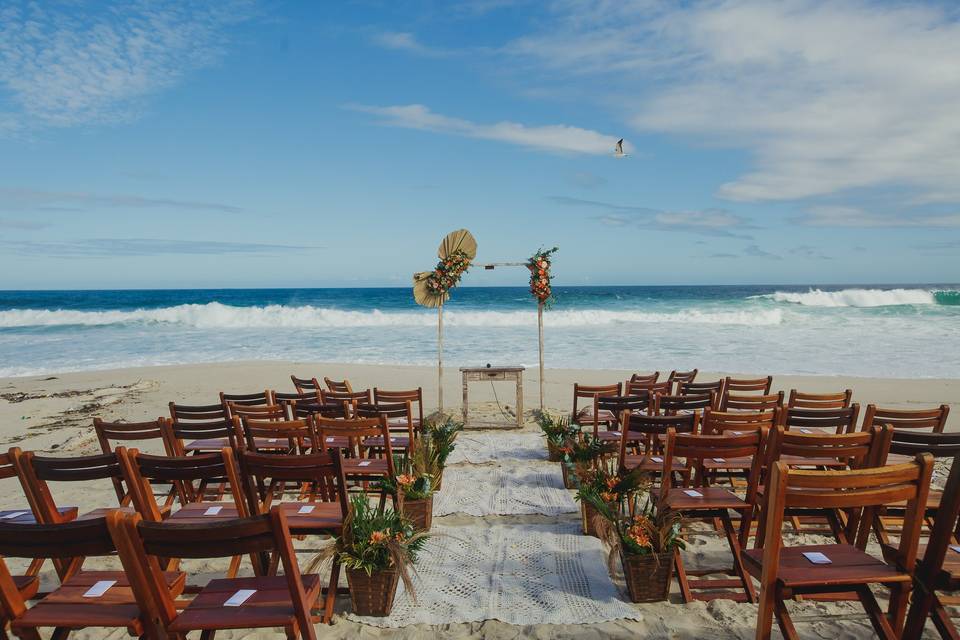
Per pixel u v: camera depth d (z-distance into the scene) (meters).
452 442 7.44
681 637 3.61
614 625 3.74
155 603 2.71
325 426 5.05
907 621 3.03
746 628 3.70
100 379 14.86
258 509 3.88
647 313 28.08
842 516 4.96
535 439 8.78
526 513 5.75
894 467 2.78
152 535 2.56
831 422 5.14
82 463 3.60
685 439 4.04
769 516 2.85
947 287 110.38
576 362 17.05
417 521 5.20
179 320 29.95
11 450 3.55
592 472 5.34
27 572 4.11
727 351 18.52
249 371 15.81
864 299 34.19
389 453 5.09
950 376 14.38
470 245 10.73
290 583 2.64
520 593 4.14
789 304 34.97
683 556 4.84
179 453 5.57
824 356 17.42
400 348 20.30
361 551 3.80
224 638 3.74
